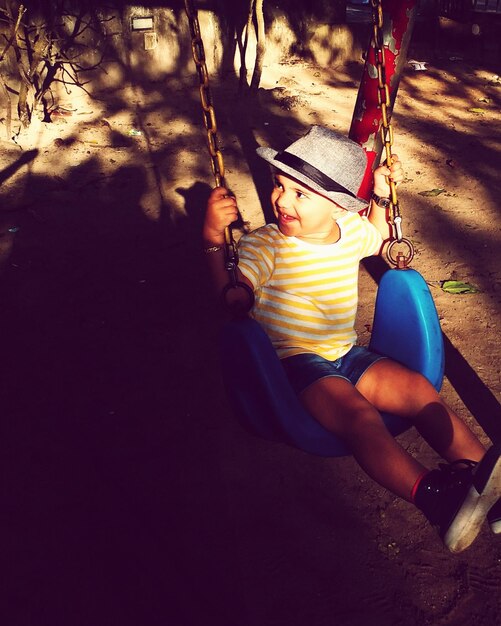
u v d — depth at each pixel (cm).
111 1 873
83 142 749
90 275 501
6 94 736
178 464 334
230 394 252
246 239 262
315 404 249
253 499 314
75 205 612
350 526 302
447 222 575
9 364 405
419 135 789
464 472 222
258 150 255
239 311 242
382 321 278
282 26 1012
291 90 926
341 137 254
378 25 262
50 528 299
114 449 343
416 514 308
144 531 297
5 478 325
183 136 776
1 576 277
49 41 783
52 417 364
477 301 461
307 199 249
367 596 272
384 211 287
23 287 484
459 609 267
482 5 1215
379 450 233
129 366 404
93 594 270
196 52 235
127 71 909
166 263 517
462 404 370
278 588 274
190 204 614
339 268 266
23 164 691
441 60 1094
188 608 265
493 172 686
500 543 294
